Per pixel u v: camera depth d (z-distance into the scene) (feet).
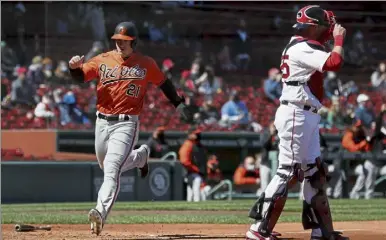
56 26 258.57
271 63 303.68
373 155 240.12
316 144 75.82
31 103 250.16
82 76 85.71
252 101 284.00
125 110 85.71
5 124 244.42
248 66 299.79
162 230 102.89
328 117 276.21
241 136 256.11
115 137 85.51
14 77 252.83
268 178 217.97
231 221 119.96
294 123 74.33
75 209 161.99
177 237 90.84
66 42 259.19
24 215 135.03
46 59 255.70
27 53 256.73
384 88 303.07
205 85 281.74
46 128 244.63
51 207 171.42
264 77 299.79
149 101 270.67
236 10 303.89
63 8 258.37
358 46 312.09
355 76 305.53
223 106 269.44
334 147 258.78
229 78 294.46
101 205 82.84
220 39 299.99
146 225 112.98
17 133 239.09
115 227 108.47
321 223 75.61
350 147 238.27
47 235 93.09
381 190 256.32
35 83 252.01
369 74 307.37
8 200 202.69
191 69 291.58
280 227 107.76
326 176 76.28
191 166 216.33
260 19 306.55
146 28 288.71
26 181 205.77
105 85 85.51
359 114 268.00
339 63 71.46
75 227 107.34
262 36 305.53
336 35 72.59
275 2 312.91
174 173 222.07
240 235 94.07
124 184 212.23
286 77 74.90
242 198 236.43
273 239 76.23
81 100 249.14
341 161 242.78
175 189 222.28
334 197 243.81
